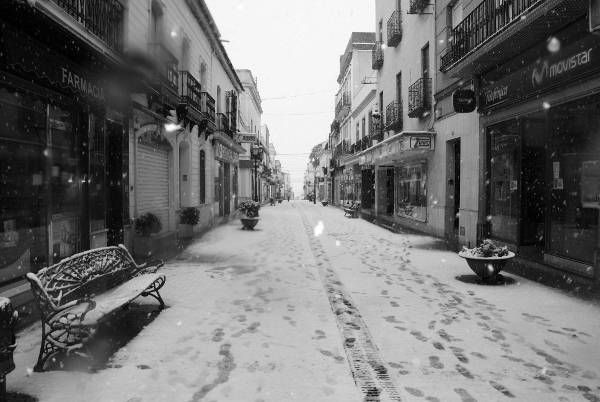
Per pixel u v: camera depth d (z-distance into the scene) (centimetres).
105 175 802
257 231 1543
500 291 616
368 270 789
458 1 1169
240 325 462
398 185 1873
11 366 291
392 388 320
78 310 396
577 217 686
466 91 1002
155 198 1151
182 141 1370
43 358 351
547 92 743
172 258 910
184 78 1366
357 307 539
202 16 1502
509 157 920
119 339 419
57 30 523
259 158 3931
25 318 477
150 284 492
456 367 359
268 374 342
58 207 661
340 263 866
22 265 560
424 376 341
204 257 927
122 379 332
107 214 833
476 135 1043
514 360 373
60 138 669
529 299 572
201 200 1642
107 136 823
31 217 584
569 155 714
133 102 900
